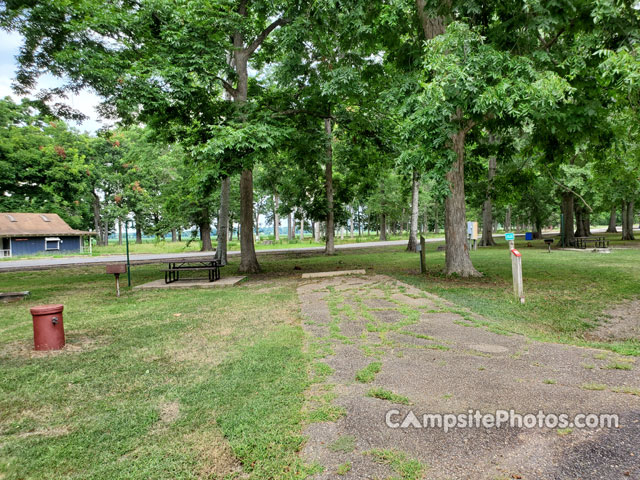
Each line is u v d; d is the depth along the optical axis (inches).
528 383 140.1
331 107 609.0
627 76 245.6
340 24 453.4
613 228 1688.0
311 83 594.9
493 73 300.2
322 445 103.8
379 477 88.4
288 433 110.5
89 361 182.1
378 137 660.1
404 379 147.5
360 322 243.8
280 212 1084.5
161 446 107.3
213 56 449.4
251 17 557.9
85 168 1427.2
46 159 1279.5
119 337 224.8
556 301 302.4
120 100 421.7
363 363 167.9
